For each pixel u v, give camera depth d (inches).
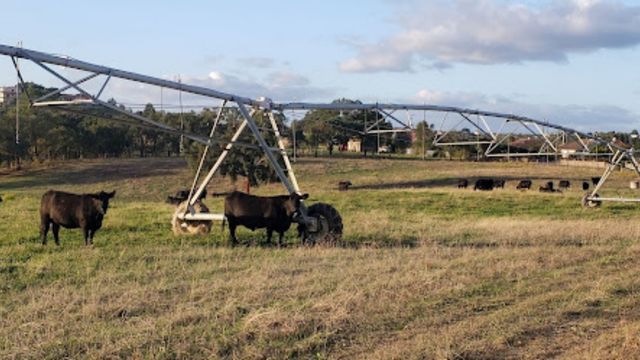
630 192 2138.3
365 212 1237.7
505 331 371.6
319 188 2551.7
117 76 689.0
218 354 331.3
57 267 561.6
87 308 410.6
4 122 3112.7
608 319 407.5
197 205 831.7
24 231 823.1
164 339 350.6
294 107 855.1
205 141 791.1
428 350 334.0
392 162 3476.9
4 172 3107.8
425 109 1010.7
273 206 751.1
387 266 565.9
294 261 599.2
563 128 1248.2
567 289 486.6
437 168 3267.7
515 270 559.5
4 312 412.8
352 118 1787.6
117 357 323.0
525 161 3705.7
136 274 530.0
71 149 3585.1
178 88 745.6
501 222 1055.6
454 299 449.4
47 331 365.7
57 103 656.4
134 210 1136.8
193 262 598.9
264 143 815.7
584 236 829.8
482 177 2938.0
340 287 471.8
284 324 373.7
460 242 771.4
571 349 346.3
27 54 623.5
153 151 4109.3
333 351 338.6
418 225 962.1
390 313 405.7
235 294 453.7
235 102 802.2
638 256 652.7
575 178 2906.0
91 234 741.3
